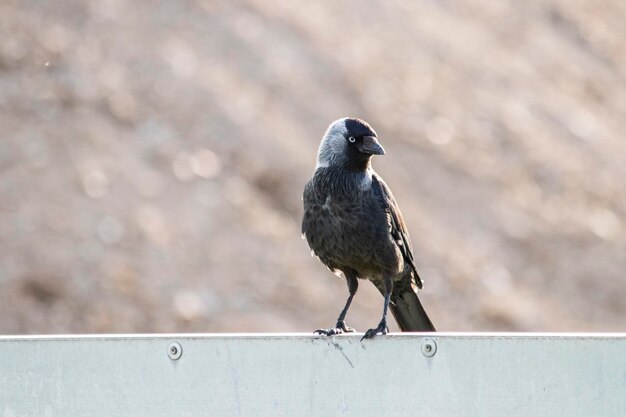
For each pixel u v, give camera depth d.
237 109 19.81
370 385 5.23
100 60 19.72
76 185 16.78
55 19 20.33
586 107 28.34
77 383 5.39
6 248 15.34
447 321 17.27
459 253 19.23
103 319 14.80
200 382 5.31
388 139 21.66
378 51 24.97
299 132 20.31
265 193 18.39
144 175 17.52
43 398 5.40
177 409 5.32
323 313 16.19
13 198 16.20
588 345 5.14
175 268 16.02
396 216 7.96
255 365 5.29
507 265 19.69
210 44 21.53
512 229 20.77
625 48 33.62
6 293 14.66
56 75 18.94
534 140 24.52
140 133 18.39
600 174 24.50
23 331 14.31
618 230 22.33
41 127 17.70
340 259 7.91
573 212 22.33
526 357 5.16
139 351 5.36
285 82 21.55
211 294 15.79
